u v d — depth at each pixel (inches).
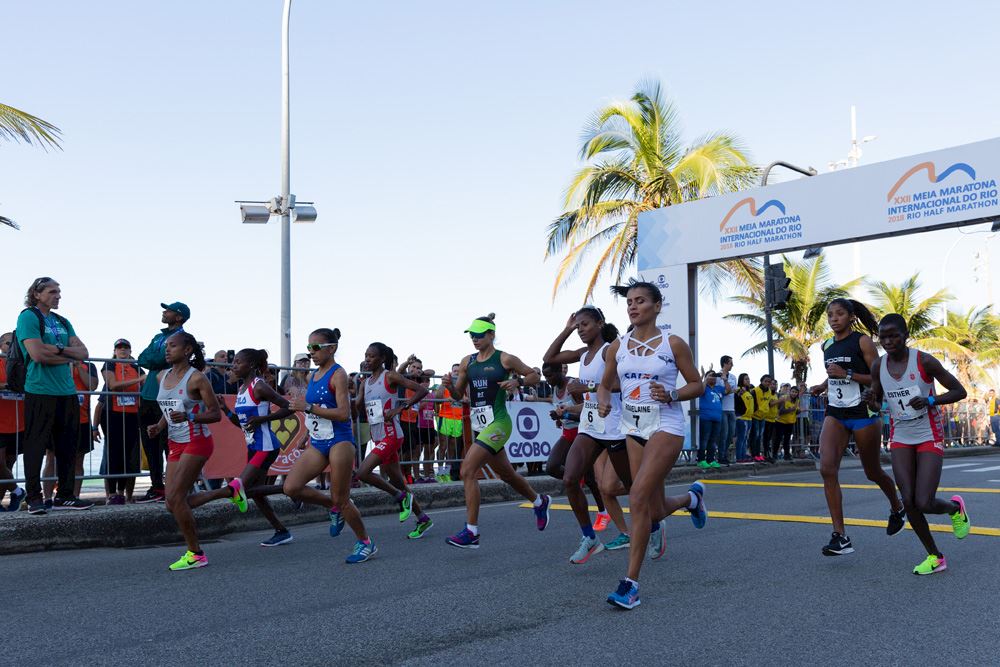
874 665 147.7
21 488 320.5
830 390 245.3
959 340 1676.9
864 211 557.9
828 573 224.8
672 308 647.1
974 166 514.3
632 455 200.8
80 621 184.4
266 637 169.6
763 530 302.2
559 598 200.5
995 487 450.9
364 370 431.8
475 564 247.3
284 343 560.1
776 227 596.7
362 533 257.0
